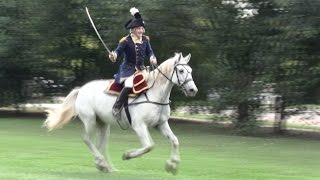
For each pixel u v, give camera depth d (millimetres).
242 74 29594
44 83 37750
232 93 29016
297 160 19562
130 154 13906
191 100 32844
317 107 29656
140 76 14062
